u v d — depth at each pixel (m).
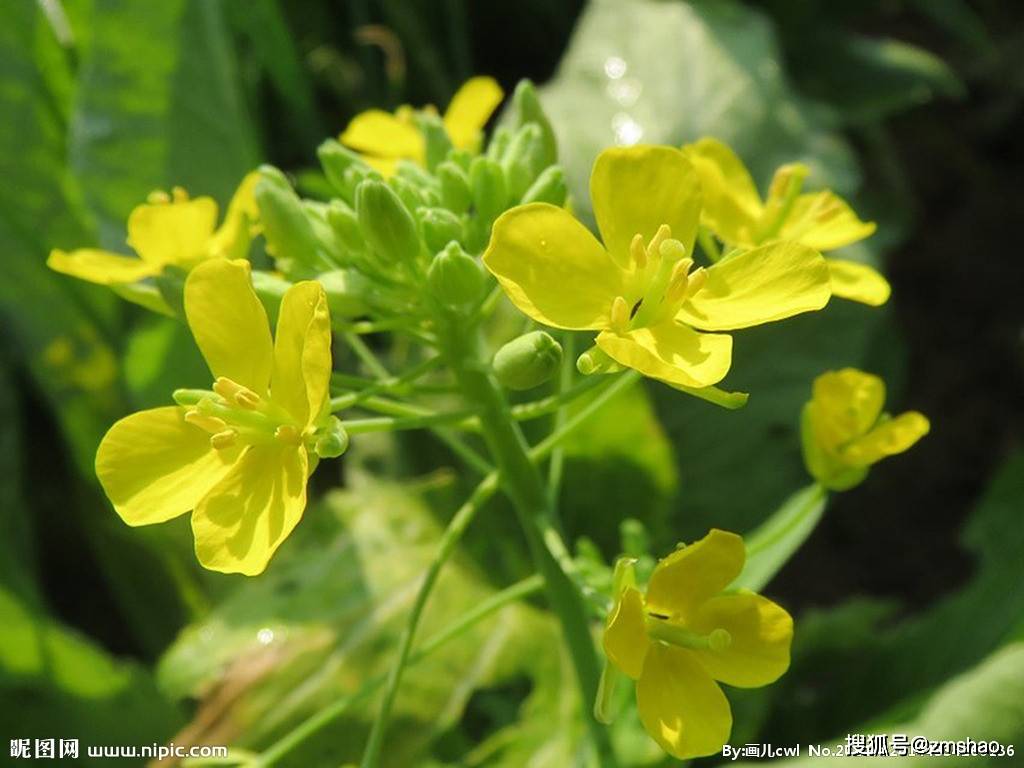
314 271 0.14
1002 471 0.20
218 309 0.12
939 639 0.19
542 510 0.14
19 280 0.20
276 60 0.21
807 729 0.19
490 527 0.19
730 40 0.21
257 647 0.17
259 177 0.14
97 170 0.20
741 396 0.12
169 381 0.20
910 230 0.24
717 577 0.12
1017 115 0.28
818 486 0.15
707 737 0.12
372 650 0.17
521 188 0.14
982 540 0.19
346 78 0.25
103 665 0.18
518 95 0.15
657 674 0.12
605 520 0.20
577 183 0.20
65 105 0.20
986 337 0.25
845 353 0.20
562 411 0.16
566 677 0.18
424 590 0.14
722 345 0.12
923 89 0.24
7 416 0.20
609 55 0.21
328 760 0.17
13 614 0.18
